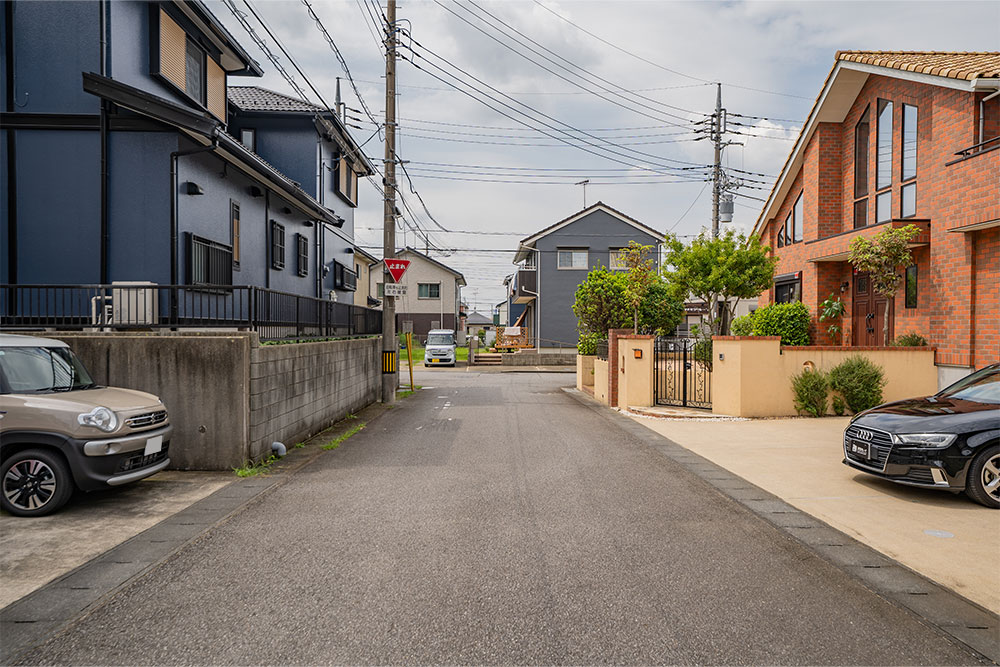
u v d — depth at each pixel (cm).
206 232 1152
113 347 752
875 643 331
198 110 1251
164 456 660
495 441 962
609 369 1463
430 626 347
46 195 998
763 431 1032
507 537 500
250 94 1956
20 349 625
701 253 1648
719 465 781
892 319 1355
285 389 880
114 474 584
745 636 337
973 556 463
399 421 1202
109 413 586
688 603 379
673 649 322
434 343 3269
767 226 1917
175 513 571
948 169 1093
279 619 356
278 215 1571
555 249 3547
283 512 573
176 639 333
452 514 565
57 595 391
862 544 489
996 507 584
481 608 370
